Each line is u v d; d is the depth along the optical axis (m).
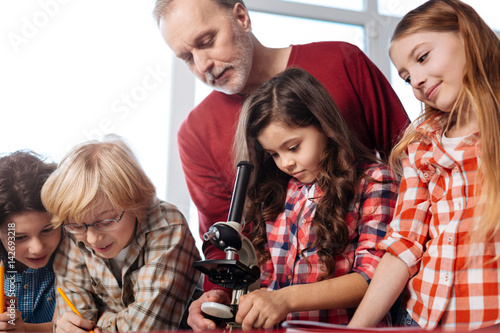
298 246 1.25
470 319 0.97
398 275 1.05
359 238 1.18
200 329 1.11
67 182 1.28
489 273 0.97
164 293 1.29
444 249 1.03
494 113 1.02
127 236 1.32
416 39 1.08
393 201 1.20
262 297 1.03
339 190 1.19
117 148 1.37
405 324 1.13
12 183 1.33
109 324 1.28
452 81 1.05
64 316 1.23
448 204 1.06
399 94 2.00
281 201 1.33
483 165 1.00
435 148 1.10
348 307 1.09
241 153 1.34
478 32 1.06
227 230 1.05
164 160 1.84
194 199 1.62
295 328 0.80
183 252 1.37
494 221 0.97
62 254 1.40
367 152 1.30
